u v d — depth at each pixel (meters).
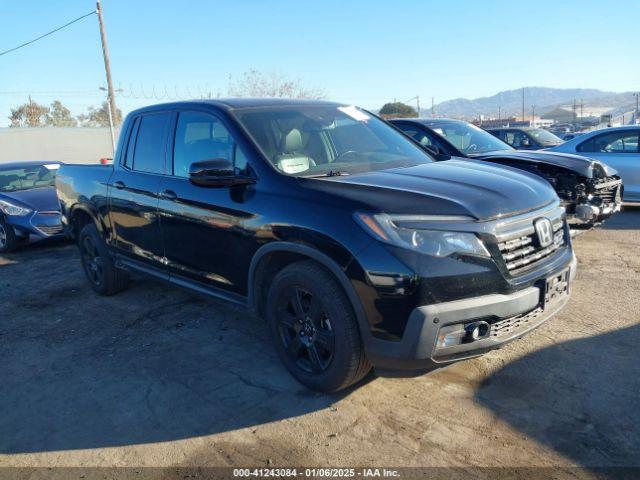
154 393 3.54
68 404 3.47
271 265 3.58
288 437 2.97
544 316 3.18
